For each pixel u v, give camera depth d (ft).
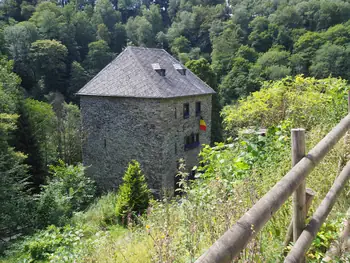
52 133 77.30
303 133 6.50
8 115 52.37
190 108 55.77
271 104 19.65
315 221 6.82
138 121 51.03
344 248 7.37
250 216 4.34
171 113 50.90
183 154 55.11
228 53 122.11
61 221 35.58
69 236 25.64
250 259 5.77
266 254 6.84
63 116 92.73
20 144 62.39
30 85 118.11
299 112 17.67
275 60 106.01
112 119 54.08
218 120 84.33
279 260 6.77
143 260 10.42
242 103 21.08
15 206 37.73
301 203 6.55
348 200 9.68
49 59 119.24
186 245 7.86
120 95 51.21
